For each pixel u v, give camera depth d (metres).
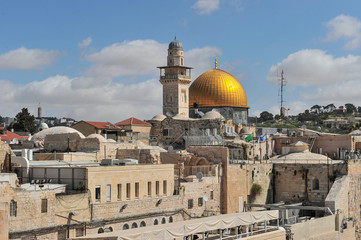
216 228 66.75
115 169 73.94
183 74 160.88
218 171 95.69
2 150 77.19
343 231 95.12
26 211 61.50
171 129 136.50
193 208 88.56
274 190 108.06
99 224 70.06
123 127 141.25
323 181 103.62
